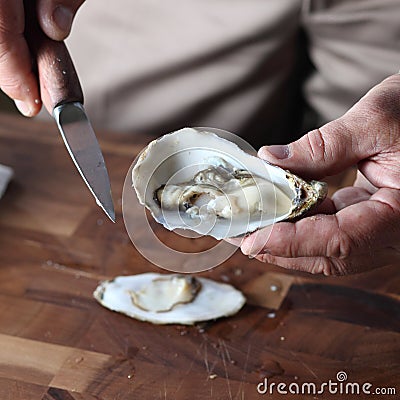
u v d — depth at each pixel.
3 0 0.56
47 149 0.76
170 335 0.60
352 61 0.80
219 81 0.82
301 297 0.63
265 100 0.83
